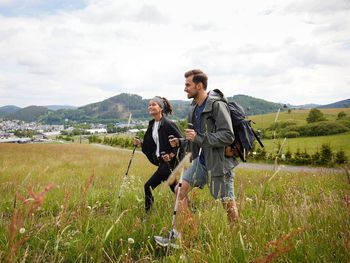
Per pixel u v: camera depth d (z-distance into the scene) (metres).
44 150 40.59
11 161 21.14
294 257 2.93
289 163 37.38
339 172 10.16
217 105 4.35
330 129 66.06
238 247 3.09
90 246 3.80
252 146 4.45
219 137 4.19
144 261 3.46
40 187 7.09
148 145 6.06
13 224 2.41
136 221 4.45
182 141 5.17
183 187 4.64
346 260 2.81
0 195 6.91
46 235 3.74
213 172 4.39
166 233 4.02
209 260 2.95
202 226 3.93
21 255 3.18
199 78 4.59
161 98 6.04
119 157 30.73
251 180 9.65
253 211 4.23
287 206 4.39
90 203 5.98
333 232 3.41
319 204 4.39
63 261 3.44
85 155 31.86
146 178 11.28
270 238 3.38
